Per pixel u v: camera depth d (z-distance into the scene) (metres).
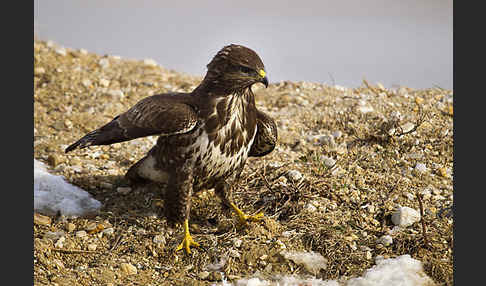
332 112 15.68
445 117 14.93
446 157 13.37
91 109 16.08
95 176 13.12
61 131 15.08
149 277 10.46
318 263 10.48
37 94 16.61
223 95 10.55
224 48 10.64
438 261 10.18
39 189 12.33
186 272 10.57
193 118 10.48
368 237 10.99
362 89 17.55
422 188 12.30
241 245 10.84
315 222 11.30
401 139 13.95
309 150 13.87
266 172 12.80
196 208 12.15
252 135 11.12
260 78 10.37
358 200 11.91
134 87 17.50
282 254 10.60
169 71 19.55
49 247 10.88
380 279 9.91
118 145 14.48
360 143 14.00
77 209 11.96
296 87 17.77
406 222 11.17
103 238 11.31
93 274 10.41
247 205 11.93
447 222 11.17
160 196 12.42
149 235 11.29
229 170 11.06
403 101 16.14
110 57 19.95
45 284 9.99
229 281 10.24
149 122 10.60
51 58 18.58
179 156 10.84
